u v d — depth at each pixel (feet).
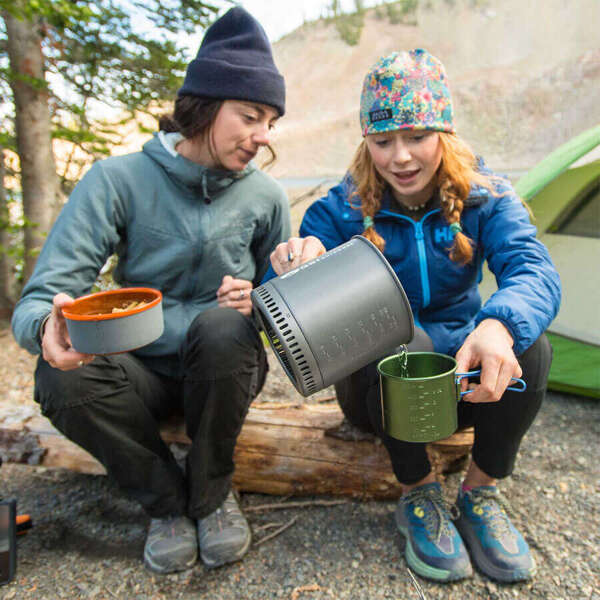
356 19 128.88
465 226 5.02
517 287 4.14
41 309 4.43
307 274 3.79
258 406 6.15
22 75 10.19
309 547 5.12
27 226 10.91
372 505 5.72
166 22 10.40
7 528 4.74
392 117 4.59
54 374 4.42
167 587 4.67
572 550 4.97
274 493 5.90
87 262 4.91
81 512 5.74
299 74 123.44
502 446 4.77
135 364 5.03
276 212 5.72
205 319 4.59
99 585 4.69
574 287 8.10
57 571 4.86
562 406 7.97
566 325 8.06
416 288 5.18
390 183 4.96
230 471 5.06
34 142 10.87
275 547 5.13
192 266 5.32
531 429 7.28
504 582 4.59
